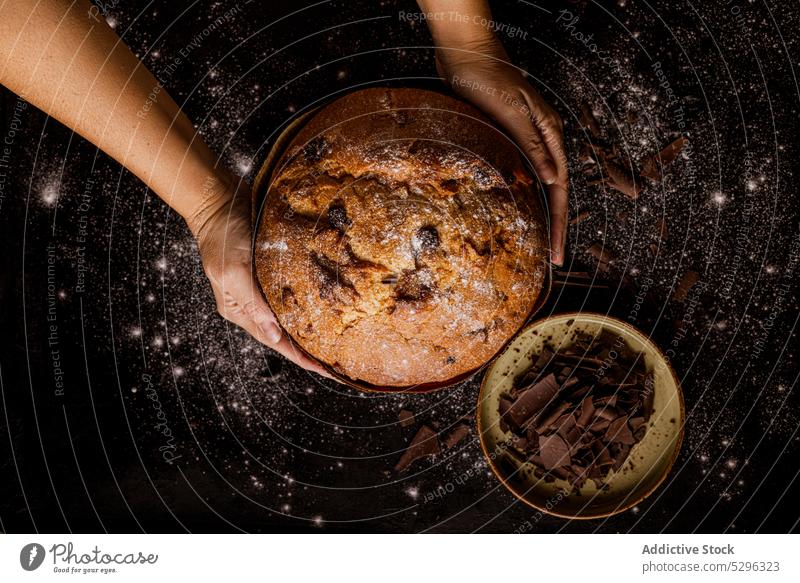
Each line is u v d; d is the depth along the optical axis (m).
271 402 0.79
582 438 0.71
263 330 0.69
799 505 0.76
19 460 0.80
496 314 0.61
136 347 0.80
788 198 0.75
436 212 0.59
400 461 0.78
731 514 0.76
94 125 0.64
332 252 0.59
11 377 0.80
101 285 0.79
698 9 0.76
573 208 0.76
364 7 0.78
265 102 0.78
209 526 0.79
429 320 0.59
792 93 0.75
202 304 0.79
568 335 0.73
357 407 0.79
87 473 0.80
